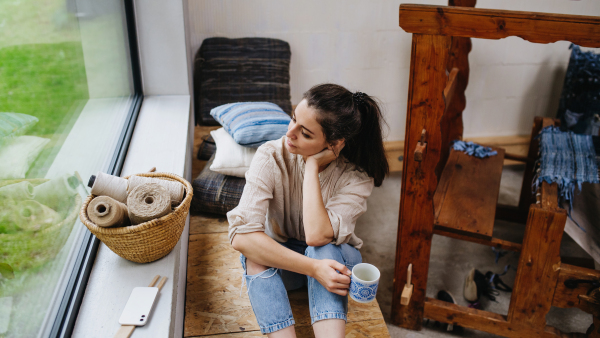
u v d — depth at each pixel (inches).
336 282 48.6
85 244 54.4
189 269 69.4
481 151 111.3
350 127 51.1
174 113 94.3
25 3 50.4
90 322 44.8
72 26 65.6
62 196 53.1
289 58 122.5
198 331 58.0
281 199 57.4
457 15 61.6
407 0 127.2
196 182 84.8
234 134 84.4
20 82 47.1
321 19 125.5
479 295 96.8
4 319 37.9
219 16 120.3
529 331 80.9
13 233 41.8
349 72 134.0
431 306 86.1
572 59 130.3
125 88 96.2
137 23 95.5
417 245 80.2
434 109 68.9
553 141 96.4
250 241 51.6
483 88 143.4
